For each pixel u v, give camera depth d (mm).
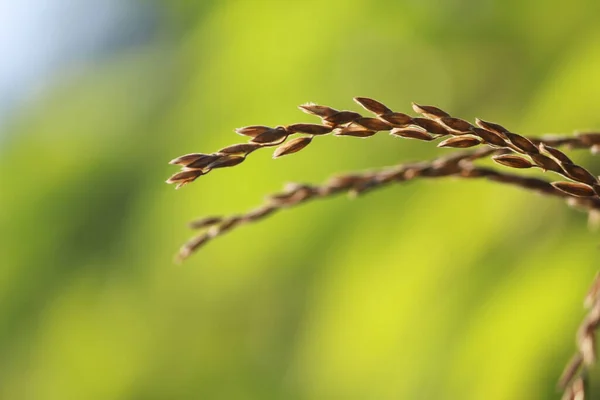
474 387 813
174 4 1329
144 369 1248
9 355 1374
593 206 600
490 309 812
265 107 1012
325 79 1011
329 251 955
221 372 1191
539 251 814
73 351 1299
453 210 858
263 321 1097
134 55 1330
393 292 875
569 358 779
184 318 1175
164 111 1221
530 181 597
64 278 1294
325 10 1014
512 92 966
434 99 1023
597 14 875
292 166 973
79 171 1276
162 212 1092
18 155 1374
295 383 1041
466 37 1012
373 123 522
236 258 1041
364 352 893
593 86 784
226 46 1071
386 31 1022
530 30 955
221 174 1005
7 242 1342
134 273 1186
